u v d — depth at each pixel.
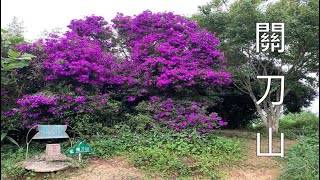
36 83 7.68
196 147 6.55
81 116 7.17
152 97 7.92
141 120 7.29
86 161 5.96
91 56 7.70
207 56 8.72
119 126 7.33
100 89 8.19
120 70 8.44
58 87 7.36
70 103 6.96
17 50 7.05
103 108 7.32
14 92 7.31
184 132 6.98
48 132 6.20
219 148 6.77
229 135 9.28
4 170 5.37
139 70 8.23
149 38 8.50
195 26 9.24
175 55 8.20
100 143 6.49
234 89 11.00
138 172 5.62
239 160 6.54
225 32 9.09
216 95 9.97
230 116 12.56
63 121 7.05
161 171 5.64
